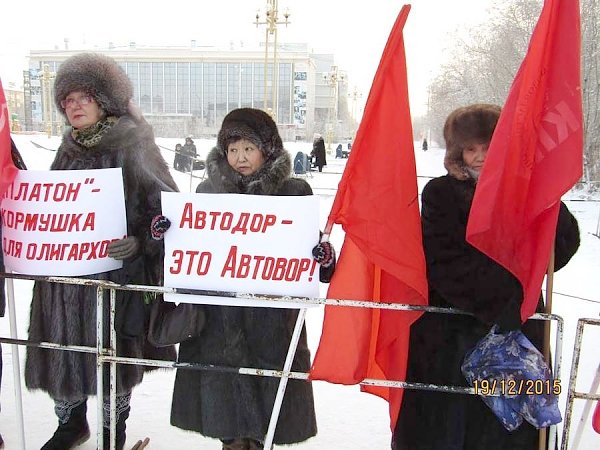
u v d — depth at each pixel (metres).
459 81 26.69
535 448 2.14
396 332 2.21
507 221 1.99
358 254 2.22
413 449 2.26
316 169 24.31
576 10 1.86
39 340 2.59
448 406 2.20
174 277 2.26
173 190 2.55
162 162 2.63
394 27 2.02
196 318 2.34
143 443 2.88
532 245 2.00
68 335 2.53
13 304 2.46
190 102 68.31
